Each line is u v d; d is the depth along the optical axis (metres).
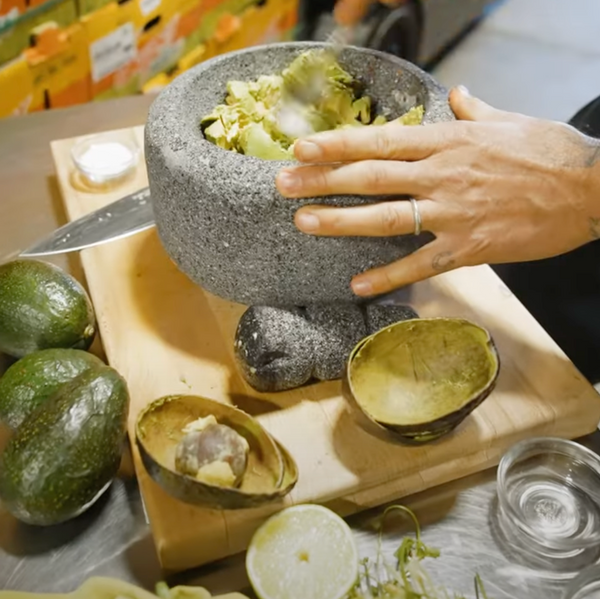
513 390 0.63
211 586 0.53
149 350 0.66
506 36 1.62
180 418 0.56
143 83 1.25
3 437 0.59
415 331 0.59
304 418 0.61
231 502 0.50
